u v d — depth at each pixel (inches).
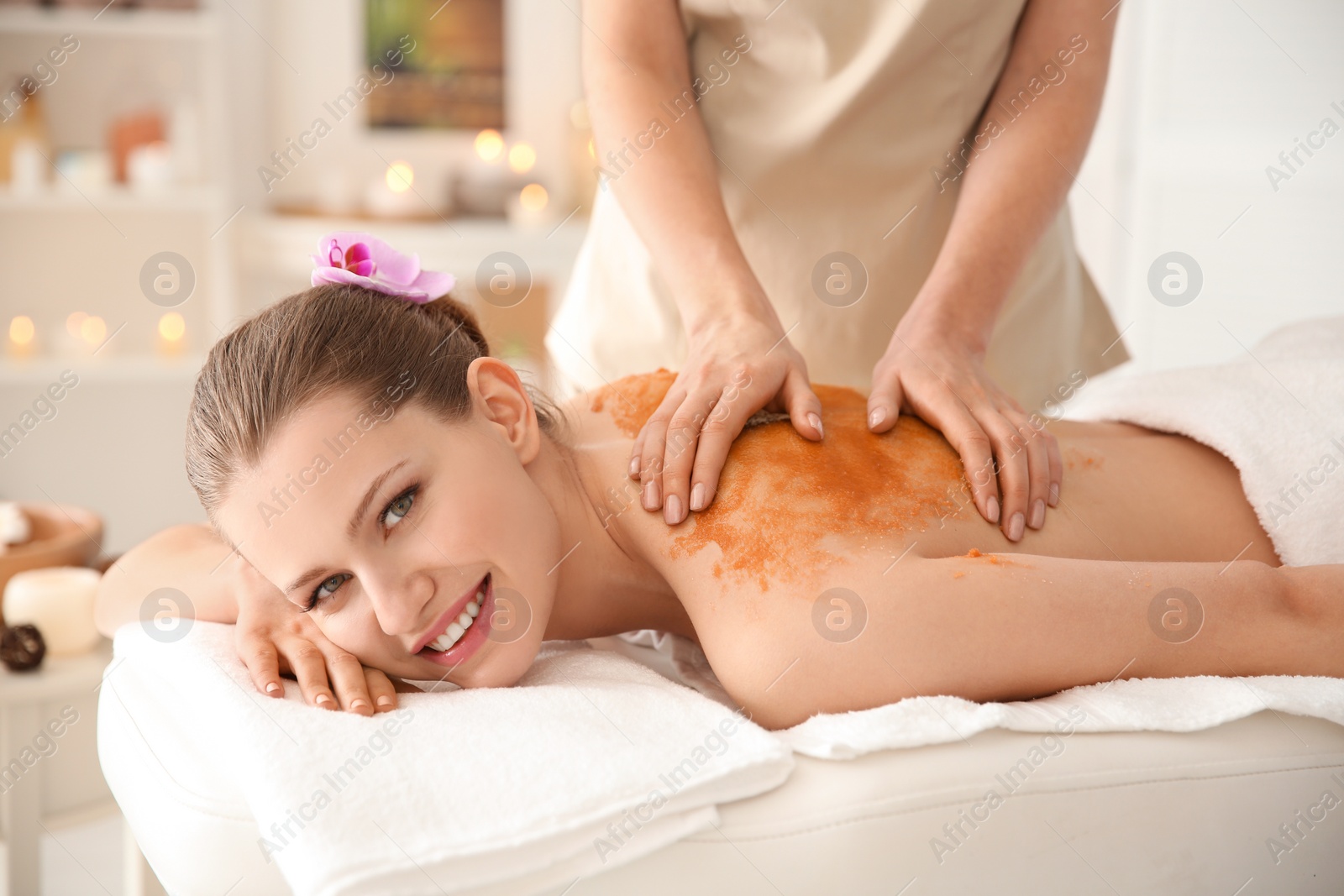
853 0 44.0
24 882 48.9
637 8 44.0
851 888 27.6
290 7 128.4
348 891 24.4
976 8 44.1
